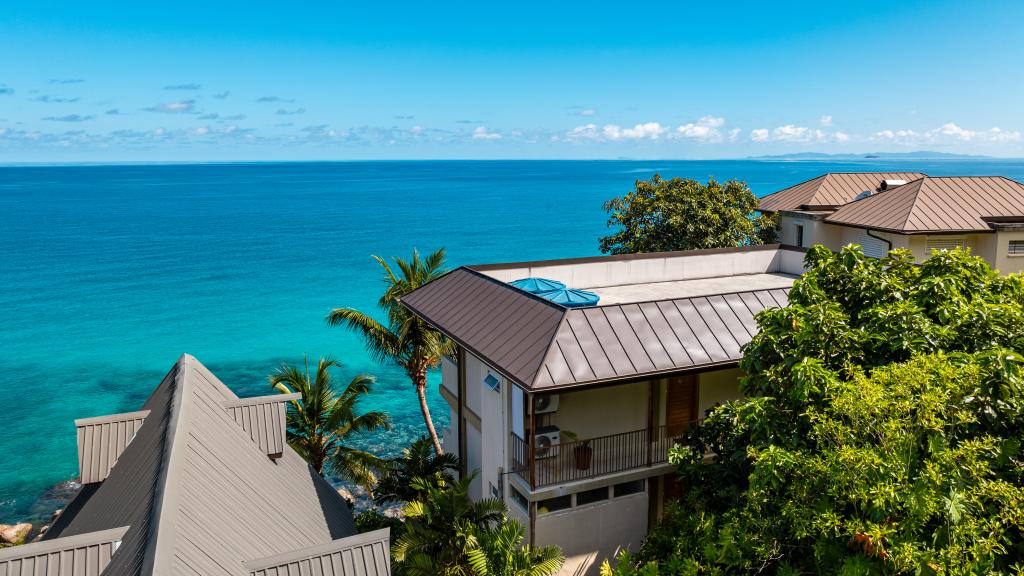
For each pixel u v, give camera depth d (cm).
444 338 3192
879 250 3944
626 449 2084
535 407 1938
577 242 13150
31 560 1241
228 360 6366
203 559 1177
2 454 4438
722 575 1243
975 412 1191
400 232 14712
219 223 16588
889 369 1231
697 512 1484
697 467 1547
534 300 2002
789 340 1432
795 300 1548
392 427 4694
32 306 8400
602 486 1972
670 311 1958
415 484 2120
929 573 1005
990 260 3747
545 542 1952
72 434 4775
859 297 1552
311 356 6456
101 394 5544
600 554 2028
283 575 1285
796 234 4591
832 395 1234
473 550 1642
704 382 2166
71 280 9969
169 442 1454
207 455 1541
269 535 1511
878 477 1055
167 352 6600
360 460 2823
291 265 11031
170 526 1171
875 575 1055
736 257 2870
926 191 3941
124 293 9112
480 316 2109
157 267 10938
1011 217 3709
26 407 5253
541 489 1881
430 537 1802
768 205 4934
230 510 1438
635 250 4328
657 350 1841
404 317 3177
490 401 2138
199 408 1738
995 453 1134
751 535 1230
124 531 1305
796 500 1173
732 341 1928
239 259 11594
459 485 1919
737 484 1476
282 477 1888
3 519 3697
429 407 5084
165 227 15812
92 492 1920
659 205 4341
